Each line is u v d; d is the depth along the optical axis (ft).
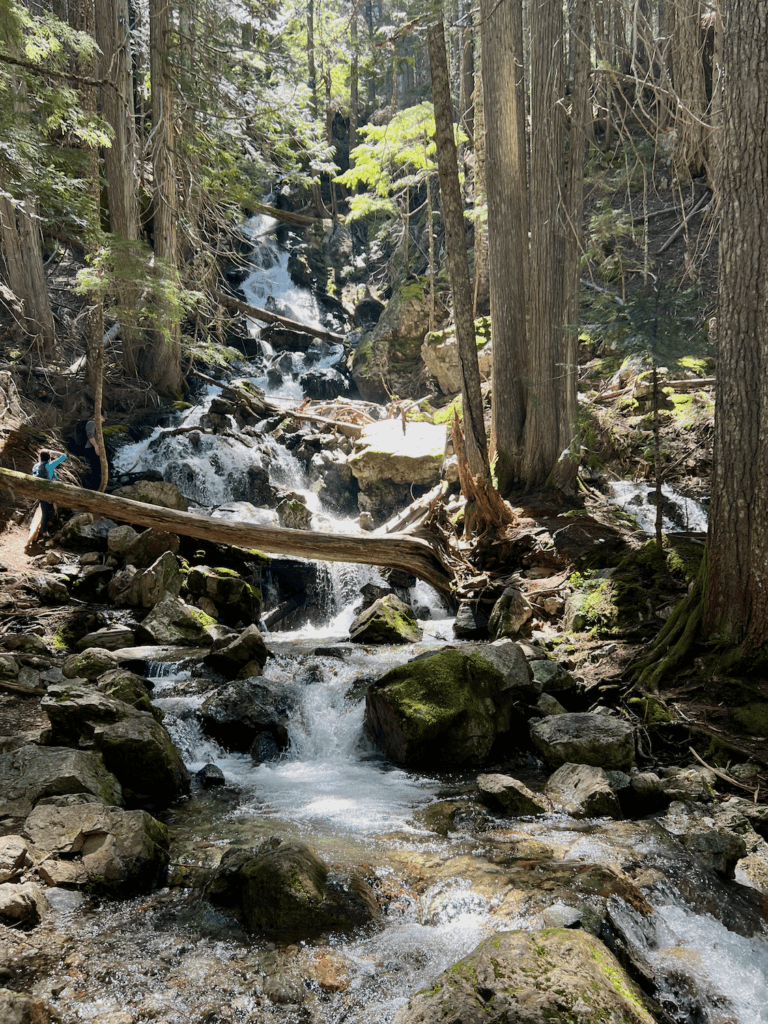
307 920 14.33
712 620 26.53
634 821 19.26
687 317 31.63
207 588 38.91
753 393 25.05
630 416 49.70
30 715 25.43
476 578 39.24
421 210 90.27
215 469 53.93
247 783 22.94
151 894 15.74
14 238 56.85
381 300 87.81
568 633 32.17
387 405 65.87
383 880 16.01
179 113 58.80
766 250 24.26
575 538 39.32
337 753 26.45
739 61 24.22
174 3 57.57
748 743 22.35
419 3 38.14
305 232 95.25
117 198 57.93
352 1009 12.00
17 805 17.70
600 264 59.67
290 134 71.87
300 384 73.77
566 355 44.06
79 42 44.21
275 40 83.82
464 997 10.65
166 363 63.05
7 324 57.72
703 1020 12.48
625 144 68.90
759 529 25.14
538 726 23.86
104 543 42.80
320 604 45.19
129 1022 11.53
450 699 24.31
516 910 14.26
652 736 23.82
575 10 40.34
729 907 15.40
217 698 26.58
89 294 46.75
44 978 12.56
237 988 12.48
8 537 41.83
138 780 21.22
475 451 43.27
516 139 45.73
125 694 24.58
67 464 48.91
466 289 42.01
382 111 101.71
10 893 14.19
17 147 37.68
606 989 10.75
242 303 75.72
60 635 34.01
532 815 19.66
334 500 57.82
